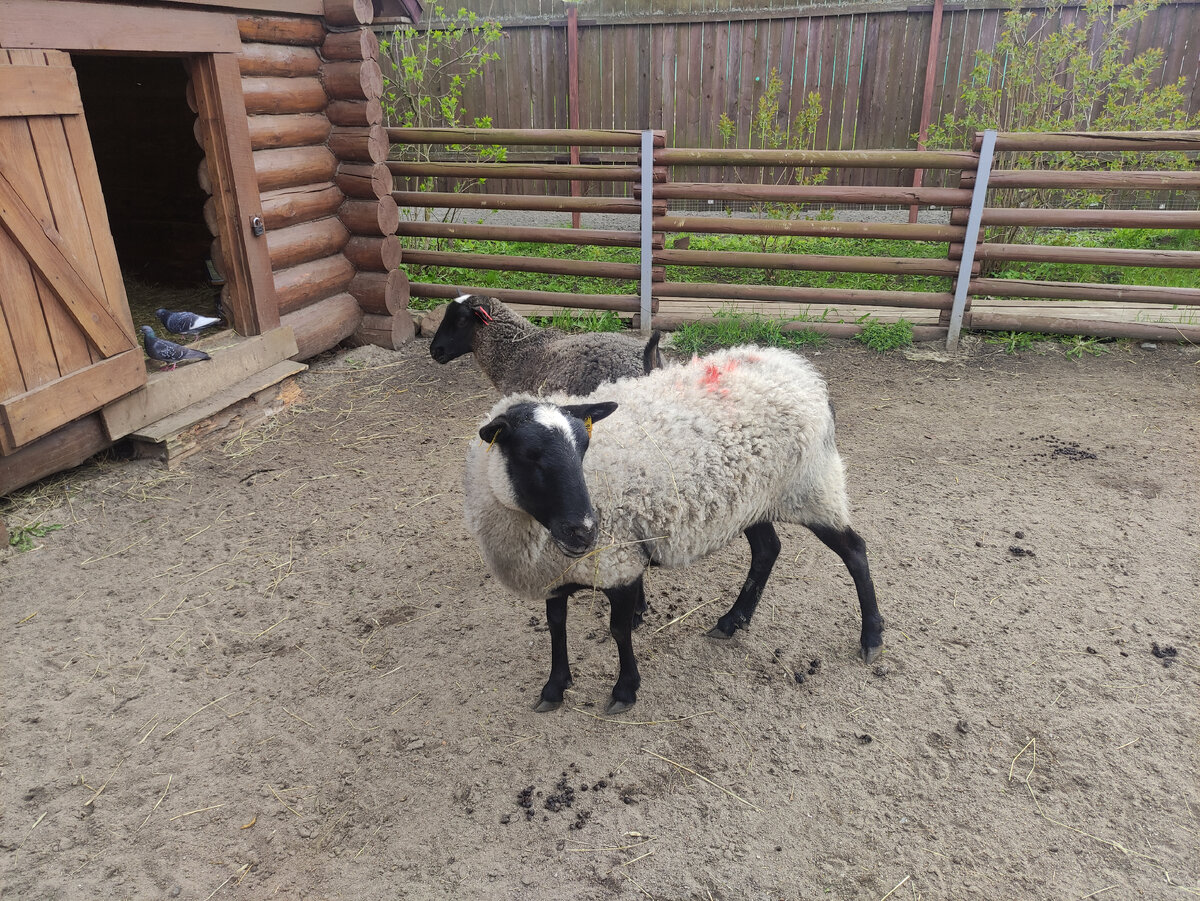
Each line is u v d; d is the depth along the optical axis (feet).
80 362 16.85
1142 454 19.15
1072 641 13.00
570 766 10.91
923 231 25.76
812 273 32.91
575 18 37.40
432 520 17.16
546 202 27.40
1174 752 10.78
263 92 22.22
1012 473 18.49
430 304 30.66
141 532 16.58
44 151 15.47
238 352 21.13
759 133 38.75
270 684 12.53
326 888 9.23
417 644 13.39
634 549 10.65
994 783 10.42
